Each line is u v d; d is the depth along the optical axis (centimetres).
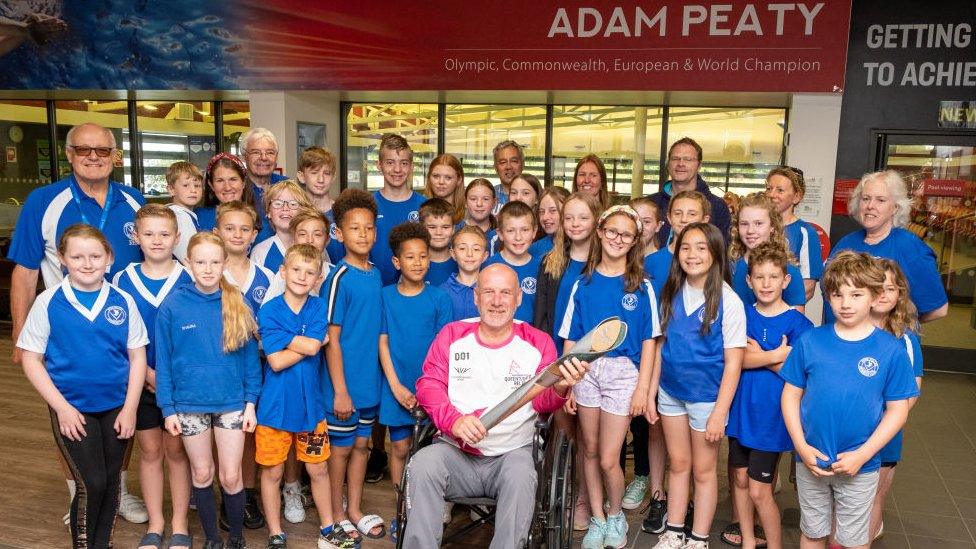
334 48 634
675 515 272
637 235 272
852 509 226
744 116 635
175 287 273
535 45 590
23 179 802
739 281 295
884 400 220
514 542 219
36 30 693
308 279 262
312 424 269
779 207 333
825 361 223
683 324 260
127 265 294
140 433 271
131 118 764
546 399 242
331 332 277
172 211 277
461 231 304
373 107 719
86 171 278
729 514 318
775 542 263
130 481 340
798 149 559
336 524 286
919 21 539
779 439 253
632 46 570
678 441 269
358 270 287
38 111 784
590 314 279
